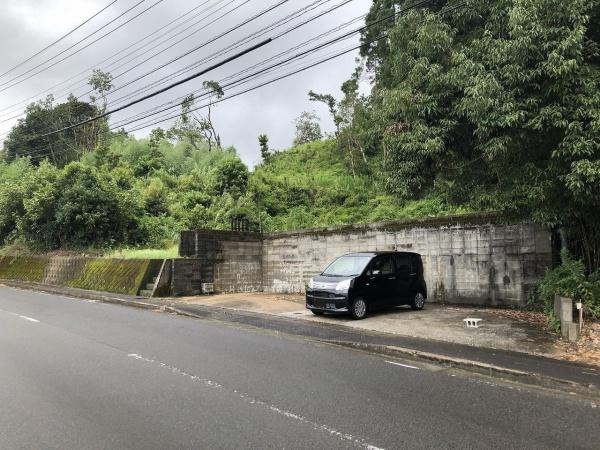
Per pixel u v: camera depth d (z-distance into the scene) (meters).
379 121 11.98
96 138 50.78
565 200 9.67
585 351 8.04
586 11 8.49
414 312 12.99
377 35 27.69
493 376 7.04
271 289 19.61
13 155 49.03
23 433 4.70
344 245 17.16
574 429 4.85
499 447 4.36
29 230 28.28
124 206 26.41
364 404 5.58
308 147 46.12
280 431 4.73
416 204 25.47
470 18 11.32
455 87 9.80
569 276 9.98
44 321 11.95
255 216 29.00
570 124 8.10
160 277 17.55
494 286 13.59
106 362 7.63
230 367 7.34
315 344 9.35
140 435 4.63
